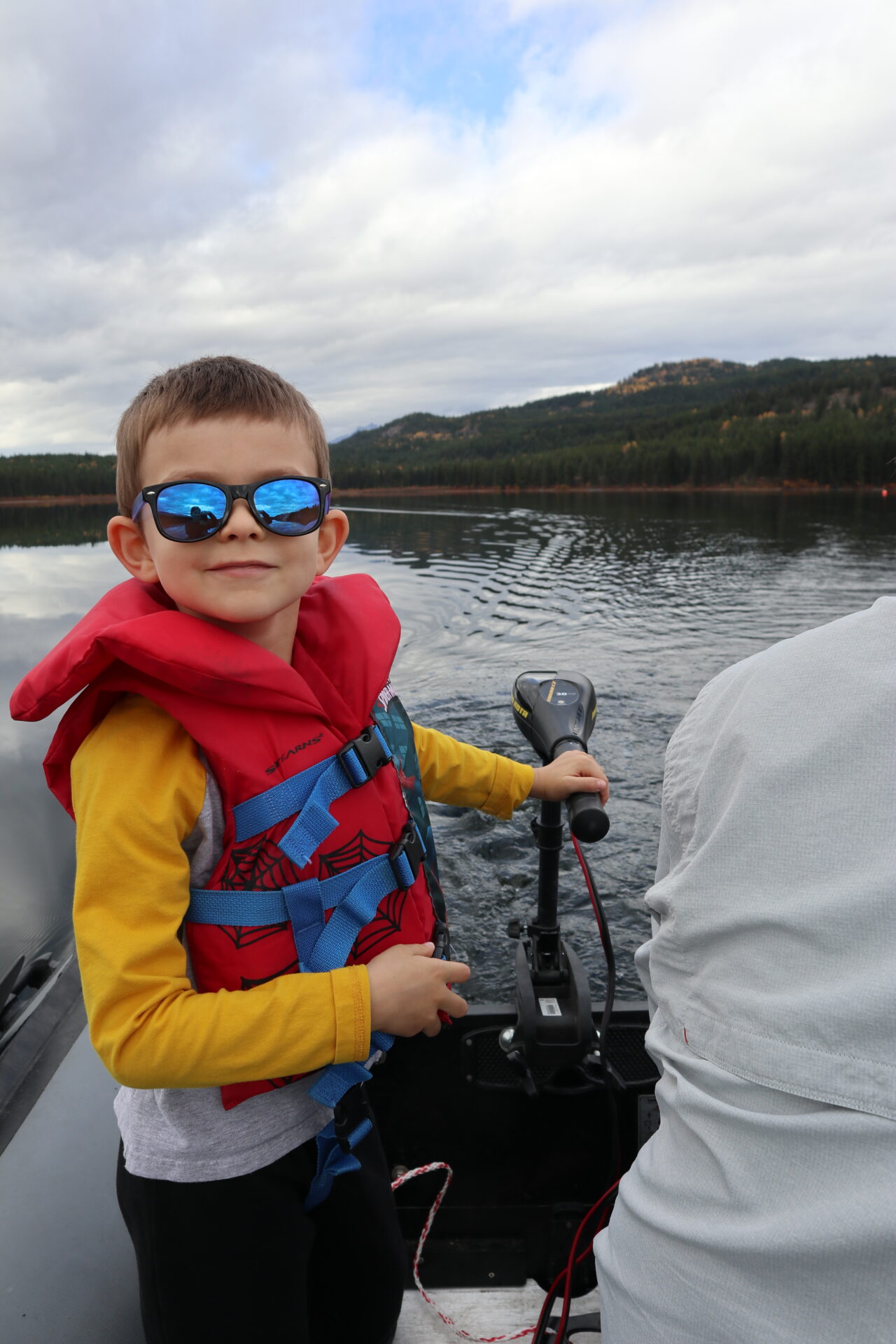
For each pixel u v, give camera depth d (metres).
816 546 16.23
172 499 0.87
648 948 0.86
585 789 1.14
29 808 3.70
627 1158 1.45
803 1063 0.58
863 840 0.59
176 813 0.84
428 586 12.68
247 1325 0.95
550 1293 1.18
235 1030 0.80
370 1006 0.86
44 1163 1.30
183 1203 0.93
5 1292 1.10
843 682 0.64
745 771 0.67
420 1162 1.43
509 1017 1.39
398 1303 1.18
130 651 0.81
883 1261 0.53
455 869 3.19
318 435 1.03
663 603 10.09
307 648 1.04
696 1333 0.63
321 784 0.90
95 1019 0.79
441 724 5.24
